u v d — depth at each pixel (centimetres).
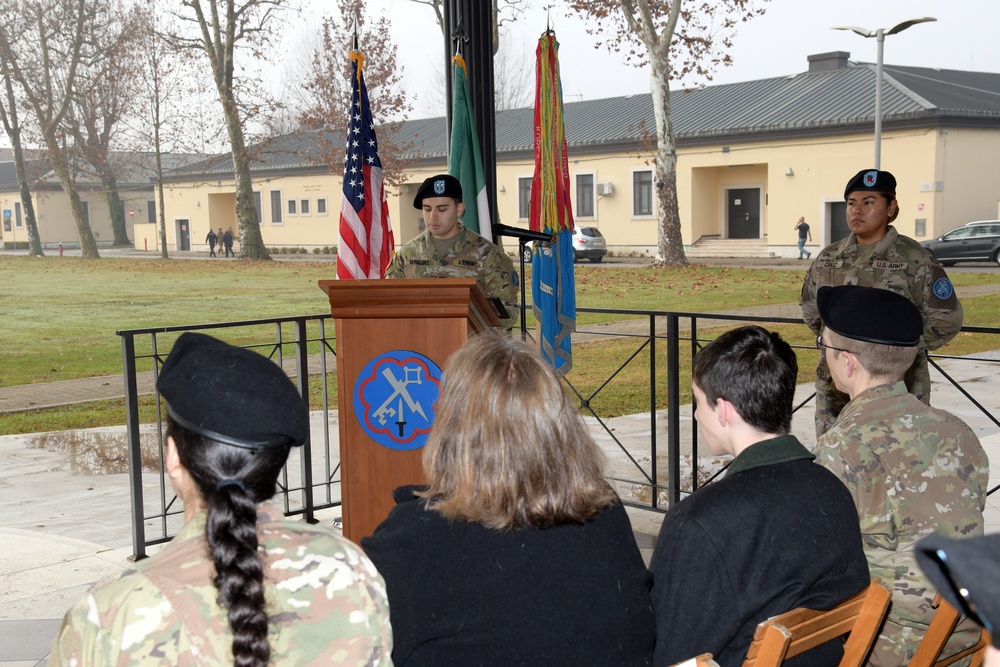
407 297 291
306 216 4547
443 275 474
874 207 437
